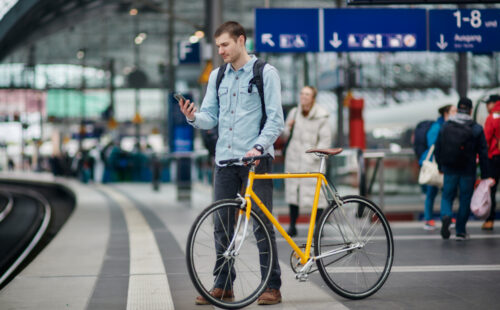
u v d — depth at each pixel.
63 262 6.06
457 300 4.20
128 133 57.88
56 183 31.95
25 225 13.33
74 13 34.09
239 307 3.96
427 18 10.15
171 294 4.55
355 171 9.34
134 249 6.93
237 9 38.25
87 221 10.37
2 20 30.19
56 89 54.44
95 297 4.48
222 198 4.29
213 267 3.95
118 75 59.53
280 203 9.80
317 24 10.04
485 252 6.33
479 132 7.04
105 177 28.80
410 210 10.45
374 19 10.10
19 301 4.36
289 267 5.56
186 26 45.53
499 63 30.25
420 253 6.30
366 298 4.29
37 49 52.59
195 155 18.19
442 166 7.30
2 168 64.06
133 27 46.66
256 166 4.18
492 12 10.17
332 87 21.16
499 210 10.20
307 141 7.59
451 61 32.62
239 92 4.24
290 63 27.97
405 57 31.61
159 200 16.05
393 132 23.59
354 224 4.34
